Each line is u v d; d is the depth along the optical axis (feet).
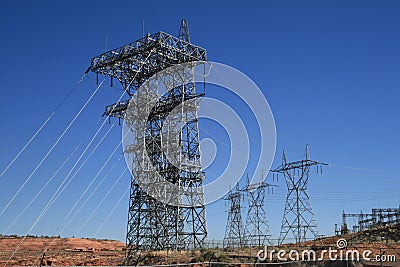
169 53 194.39
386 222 327.26
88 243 311.88
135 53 191.93
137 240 189.47
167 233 186.39
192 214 190.08
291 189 243.19
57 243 294.66
